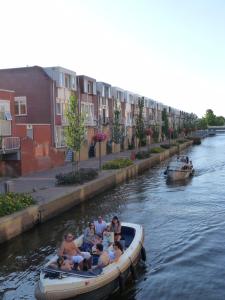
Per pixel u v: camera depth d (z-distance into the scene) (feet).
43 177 99.19
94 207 79.61
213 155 198.49
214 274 45.55
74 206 78.95
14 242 57.52
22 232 60.18
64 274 37.63
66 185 85.25
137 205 81.10
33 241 58.08
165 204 81.76
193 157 188.85
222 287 42.39
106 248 44.16
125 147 202.80
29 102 129.08
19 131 104.47
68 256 39.70
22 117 130.11
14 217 57.93
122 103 205.26
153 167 151.23
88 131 154.61
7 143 96.68
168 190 98.37
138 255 46.52
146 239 58.39
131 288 42.60
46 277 37.55
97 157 157.58
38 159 112.06
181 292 41.57
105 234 45.55
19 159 101.65
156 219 69.62
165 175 124.47
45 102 127.85
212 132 504.43
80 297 36.73
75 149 101.30
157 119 290.15
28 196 66.74
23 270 47.98
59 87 131.23
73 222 68.08
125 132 203.00
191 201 84.17
